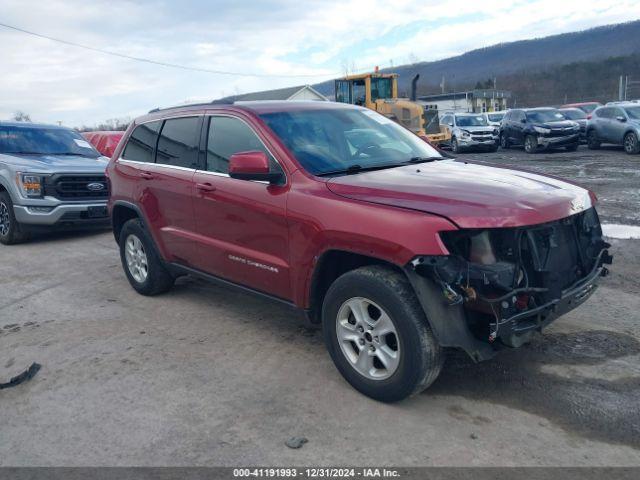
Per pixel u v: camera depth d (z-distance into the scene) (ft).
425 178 13.14
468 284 10.85
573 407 11.91
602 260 13.78
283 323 17.29
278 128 14.88
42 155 32.78
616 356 14.05
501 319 10.78
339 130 15.83
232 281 16.16
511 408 12.00
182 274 19.02
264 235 14.38
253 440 11.28
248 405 12.60
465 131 79.30
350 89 80.94
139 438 11.55
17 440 11.70
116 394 13.38
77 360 15.34
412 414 11.91
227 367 14.51
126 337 16.76
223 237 15.83
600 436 10.92
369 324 12.18
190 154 17.15
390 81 79.92
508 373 13.43
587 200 13.17
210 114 16.66
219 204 15.58
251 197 14.49
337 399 12.64
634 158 56.90
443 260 10.75
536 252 11.41
